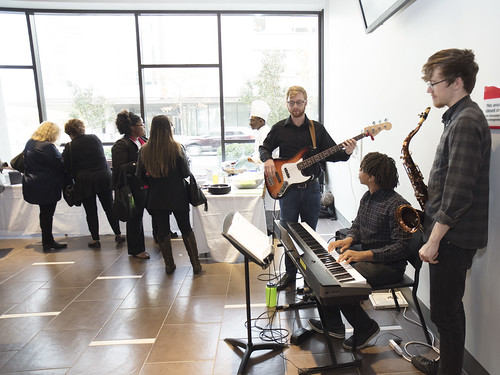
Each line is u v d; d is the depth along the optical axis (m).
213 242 3.26
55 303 2.60
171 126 2.82
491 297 1.55
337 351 1.97
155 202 2.87
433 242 1.36
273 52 5.10
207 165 5.30
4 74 4.96
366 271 1.82
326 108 4.98
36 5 4.68
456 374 1.54
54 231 4.11
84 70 5.02
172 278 2.98
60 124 5.14
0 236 4.24
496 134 1.46
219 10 4.91
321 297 1.48
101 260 3.42
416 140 2.17
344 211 4.19
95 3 4.62
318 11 5.03
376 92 2.85
